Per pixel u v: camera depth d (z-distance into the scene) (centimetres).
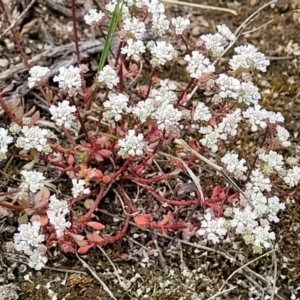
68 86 15
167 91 16
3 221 17
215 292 16
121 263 17
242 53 16
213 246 17
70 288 16
